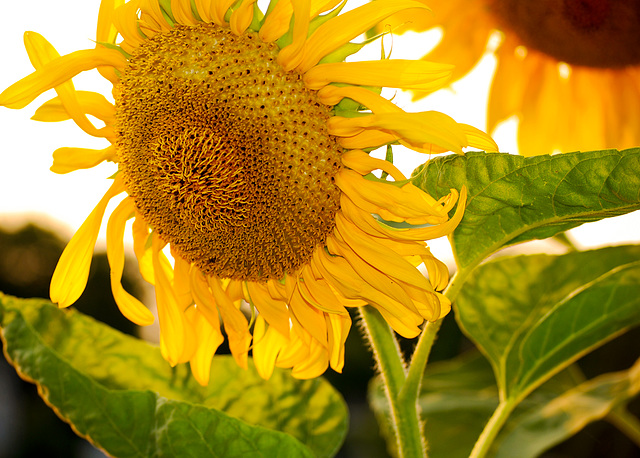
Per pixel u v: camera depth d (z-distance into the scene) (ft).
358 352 6.72
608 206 2.21
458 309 2.81
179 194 2.40
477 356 3.36
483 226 2.33
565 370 3.26
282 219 2.35
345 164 2.29
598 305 2.59
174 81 2.35
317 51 2.24
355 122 2.24
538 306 2.78
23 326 2.45
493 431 2.64
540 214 2.27
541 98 3.66
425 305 2.30
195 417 2.38
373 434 5.70
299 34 2.23
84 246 2.49
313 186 2.32
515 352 2.66
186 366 2.70
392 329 2.42
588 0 3.39
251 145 2.32
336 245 2.37
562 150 3.72
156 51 2.37
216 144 2.34
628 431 3.13
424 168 2.21
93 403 2.40
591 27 3.45
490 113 3.63
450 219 2.25
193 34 2.35
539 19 3.45
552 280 2.78
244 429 2.39
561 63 3.60
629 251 2.75
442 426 3.23
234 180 2.35
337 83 2.26
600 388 3.16
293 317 2.47
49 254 11.22
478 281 2.81
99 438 2.40
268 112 2.31
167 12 2.36
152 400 2.41
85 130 2.43
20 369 2.43
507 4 3.44
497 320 2.81
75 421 2.41
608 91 3.65
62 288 2.48
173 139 2.37
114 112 2.46
